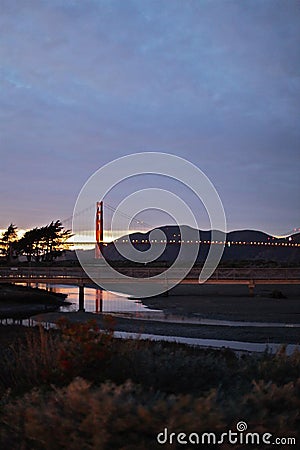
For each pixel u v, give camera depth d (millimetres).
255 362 7012
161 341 18500
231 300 46719
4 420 5219
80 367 6375
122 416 4520
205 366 6664
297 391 5453
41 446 4875
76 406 4727
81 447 4562
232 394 5402
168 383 6242
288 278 50719
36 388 5848
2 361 8250
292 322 31594
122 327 27062
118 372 6387
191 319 32750
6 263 100250
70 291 63656
